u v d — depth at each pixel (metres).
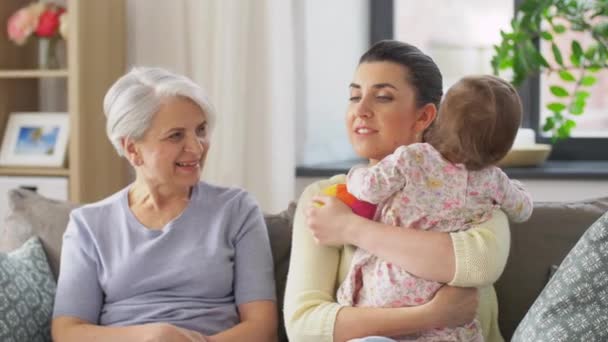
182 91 2.11
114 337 1.99
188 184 2.12
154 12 3.81
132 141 2.13
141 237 2.14
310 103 3.82
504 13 3.85
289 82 3.63
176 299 2.10
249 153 3.70
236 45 3.62
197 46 3.69
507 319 2.06
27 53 3.98
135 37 3.88
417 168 1.79
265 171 3.69
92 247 2.15
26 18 3.66
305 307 1.88
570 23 3.48
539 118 3.85
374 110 1.95
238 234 2.15
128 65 3.90
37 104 4.05
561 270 1.77
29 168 3.63
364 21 4.04
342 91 4.00
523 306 2.06
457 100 1.79
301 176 3.73
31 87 4.00
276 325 2.09
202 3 3.67
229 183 3.64
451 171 1.78
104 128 3.68
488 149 1.77
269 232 2.25
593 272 1.71
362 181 1.82
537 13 3.25
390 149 1.97
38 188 3.59
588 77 3.35
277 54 3.62
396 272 1.79
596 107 3.83
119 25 3.78
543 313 1.73
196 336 1.97
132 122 2.10
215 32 3.64
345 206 1.88
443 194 1.79
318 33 3.83
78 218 2.18
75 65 3.49
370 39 4.03
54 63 3.73
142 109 2.09
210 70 3.68
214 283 2.10
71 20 3.48
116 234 2.15
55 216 2.33
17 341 2.04
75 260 2.13
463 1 3.90
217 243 2.12
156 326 1.96
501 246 1.78
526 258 2.09
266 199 3.69
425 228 1.79
